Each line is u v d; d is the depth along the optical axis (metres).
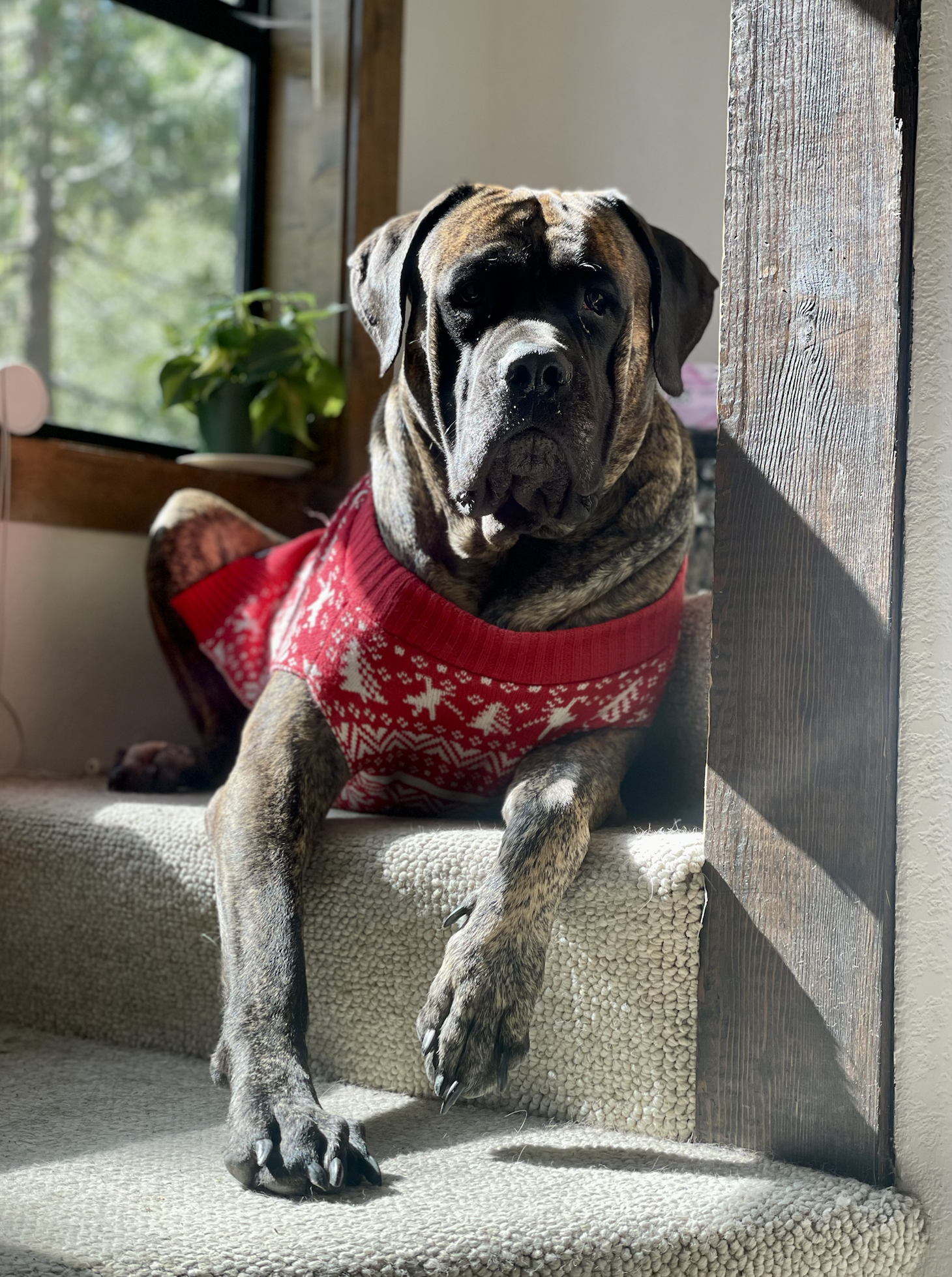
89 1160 1.24
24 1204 1.10
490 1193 1.16
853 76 1.31
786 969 1.30
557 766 1.57
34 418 2.42
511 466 1.51
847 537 1.30
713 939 1.34
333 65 3.01
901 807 1.27
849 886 1.27
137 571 2.73
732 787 1.35
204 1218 1.07
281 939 1.42
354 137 2.98
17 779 2.40
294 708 1.67
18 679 2.53
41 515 2.50
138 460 2.65
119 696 2.71
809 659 1.32
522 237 1.61
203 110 3.73
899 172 1.28
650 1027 1.36
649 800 1.86
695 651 1.83
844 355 1.31
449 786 1.75
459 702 1.62
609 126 3.08
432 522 1.67
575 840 1.42
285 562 2.26
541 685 1.61
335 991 1.56
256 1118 1.19
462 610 1.61
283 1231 1.04
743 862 1.33
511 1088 1.44
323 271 3.03
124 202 4.41
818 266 1.34
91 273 4.57
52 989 1.87
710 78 2.92
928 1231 1.25
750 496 1.38
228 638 2.24
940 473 1.30
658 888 1.35
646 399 1.72
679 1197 1.16
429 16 3.13
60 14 4.40
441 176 3.18
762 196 1.38
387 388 3.06
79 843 1.85
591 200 1.68
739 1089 1.31
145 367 3.01
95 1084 1.55
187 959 1.70
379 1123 1.39
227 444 2.88
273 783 1.59
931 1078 1.26
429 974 1.48
